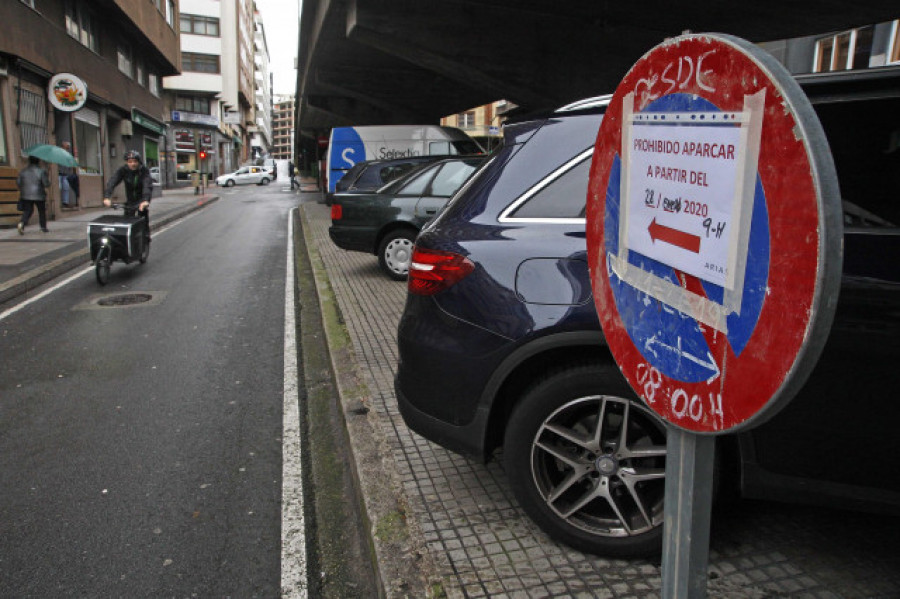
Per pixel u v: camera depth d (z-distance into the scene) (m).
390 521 2.80
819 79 2.39
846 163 2.33
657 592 2.36
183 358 5.89
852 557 2.53
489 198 2.90
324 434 4.23
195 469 3.78
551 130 2.89
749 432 2.36
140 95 29.84
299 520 3.22
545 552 2.62
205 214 22.09
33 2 17.55
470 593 2.36
